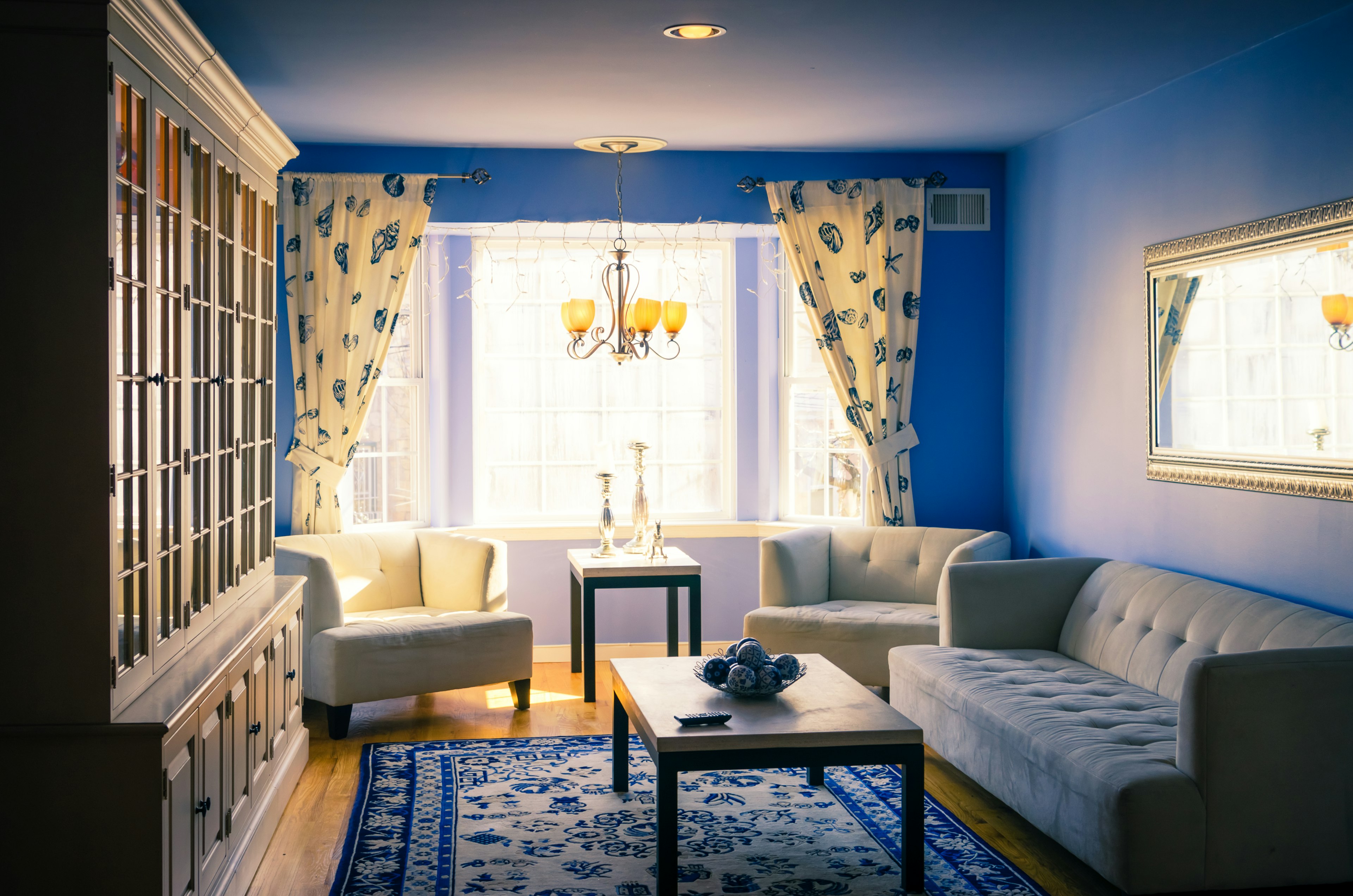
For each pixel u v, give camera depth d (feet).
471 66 12.74
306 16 10.91
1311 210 11.09
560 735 14.26
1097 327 15.25
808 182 17.69
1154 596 12.67
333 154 17.11
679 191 17.85
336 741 14.05
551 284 19.04
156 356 8.43
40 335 7.47
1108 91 14.01
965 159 18.19
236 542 11.02
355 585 16.21
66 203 7.45
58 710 7.48
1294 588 11.51
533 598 18.44
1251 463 12.02
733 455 19.22
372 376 17.01
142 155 8.16
